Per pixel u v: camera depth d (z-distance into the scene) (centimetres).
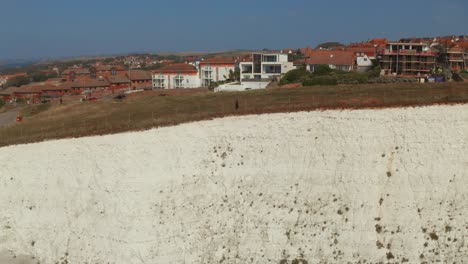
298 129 3959
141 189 3769
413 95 4378
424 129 3803
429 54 9188
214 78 12738
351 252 3338
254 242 3459
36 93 13075
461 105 3894
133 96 8869
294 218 3528
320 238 3419
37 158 4203
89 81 13650
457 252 3247
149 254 3456
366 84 6025
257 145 3922
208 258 3428
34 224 3866
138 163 3934
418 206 3478
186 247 3472
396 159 3706
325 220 3494
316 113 4041
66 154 4156
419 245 3303
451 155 3662
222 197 3684
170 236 3519
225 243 3472
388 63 9369
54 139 4350
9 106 10450
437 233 3341
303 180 3703
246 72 10706
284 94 5622
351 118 3950
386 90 5072
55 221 3841
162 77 12800
